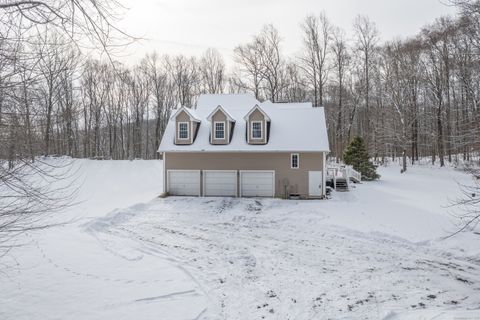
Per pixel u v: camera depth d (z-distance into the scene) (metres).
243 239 14.06
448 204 19.77
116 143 47.72
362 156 32.28
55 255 11.32
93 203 21.69
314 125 24.78
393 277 9.73
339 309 7.76
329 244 13.26
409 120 39.50
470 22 15.38
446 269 10.36
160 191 26.28
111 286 8.95
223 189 24.55
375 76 45.47
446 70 35.03
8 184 5.21
